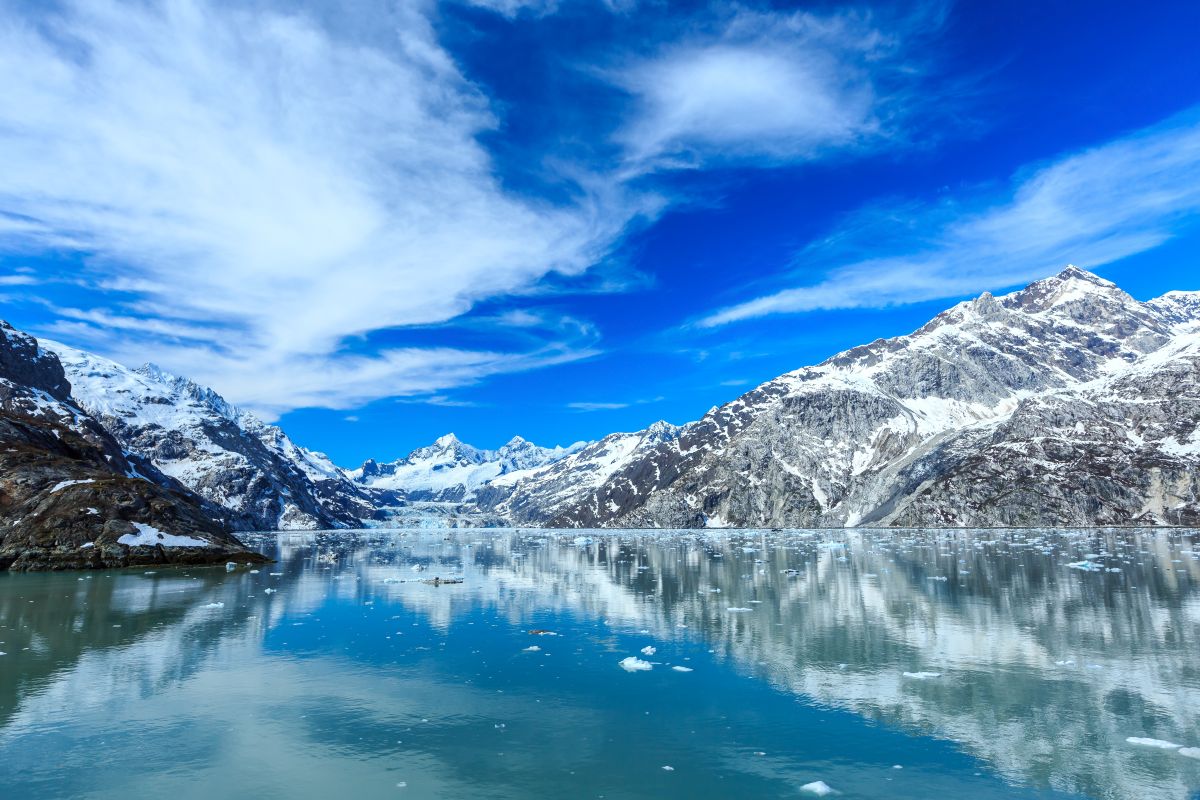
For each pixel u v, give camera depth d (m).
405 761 17.47
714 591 48.91
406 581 58.41
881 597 43.81
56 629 35.28
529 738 19.06
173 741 18.94
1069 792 15.09
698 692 23.19
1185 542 98.19
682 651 29.28
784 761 17.16
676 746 18.33
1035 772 16.20
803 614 38.06
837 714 20.67
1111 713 20.27
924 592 45.72
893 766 16.72
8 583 56.97
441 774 16.59
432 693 23.44
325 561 86.19
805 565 69.56
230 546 82.19
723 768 16.80
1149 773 16.03
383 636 33.28
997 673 24.80
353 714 21.23
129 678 25.47
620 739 18.91
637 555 93.06
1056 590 45.19
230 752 18.09
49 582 57.62
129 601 45.62
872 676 24.75
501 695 23.16
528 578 60.72
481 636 33.16
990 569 60.06
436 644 31.34
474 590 51.50
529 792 15.48
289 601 45.66
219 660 28.33
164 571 68.56
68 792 15.64
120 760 17.56
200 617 39.12
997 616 36.06
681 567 70.25
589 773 16.58
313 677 25.61
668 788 15.62
